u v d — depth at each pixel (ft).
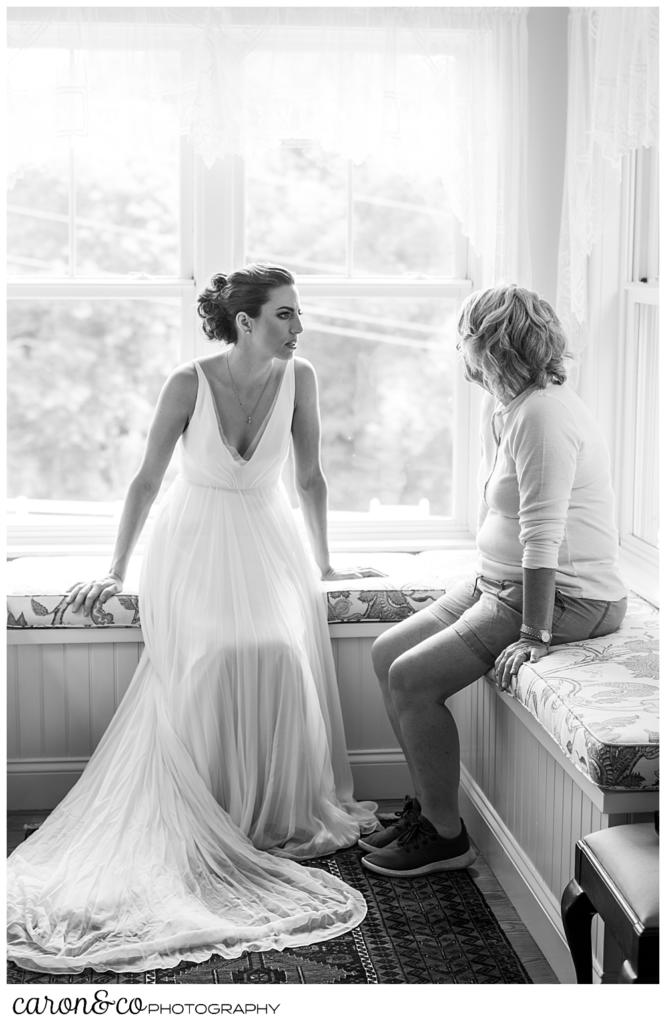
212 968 9.20
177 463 14.40
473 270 14.01
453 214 13.83
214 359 11.64
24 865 10.50
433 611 11.34
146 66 12.60
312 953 9.46
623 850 7.49
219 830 10.83
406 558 13.62
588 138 12.41
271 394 11.69
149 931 9.58
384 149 12.93
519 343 10.20
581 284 12.70
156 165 13.64
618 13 11.66
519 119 13.00
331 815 11.53
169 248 13.82
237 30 12.64
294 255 13.94
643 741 8.21
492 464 11.54
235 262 13.74
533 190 13.48
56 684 12.21
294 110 12.88
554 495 9.96
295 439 12.16
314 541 12.55
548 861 9.71
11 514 14.11
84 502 14.23
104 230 13.73
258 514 11.77
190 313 13.74
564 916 7.89
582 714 8.68
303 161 13.79
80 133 12.55
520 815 10.46
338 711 12.18
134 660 12.21
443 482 14.47
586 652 10.08
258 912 9.98
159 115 13.46
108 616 11.97
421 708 10.69
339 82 12.78
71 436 14.11
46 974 9.14
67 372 13.99
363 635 12.43
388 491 14.46
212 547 11.54
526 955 9.62
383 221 13.98
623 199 13.02
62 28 12.46
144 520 12.01
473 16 12.85
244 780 11.20
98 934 9.53
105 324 13.92
